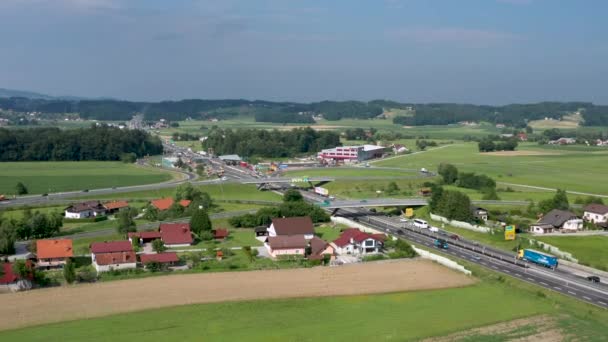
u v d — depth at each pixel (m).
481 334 76.81
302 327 79.00
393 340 74.31
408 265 112.81
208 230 140.25
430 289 97.31
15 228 133.38
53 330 77.50
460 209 161.00
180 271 107.25
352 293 94.62
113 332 76.81
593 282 104.50
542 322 81.81
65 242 118.00
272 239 124.12
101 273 105.38
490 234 145.00
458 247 132.38
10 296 91.00
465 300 91.50
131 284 98.25
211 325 79.69
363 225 160.12
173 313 84.44
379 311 85.88
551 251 127.75
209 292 94.31
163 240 130.62
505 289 98.06
